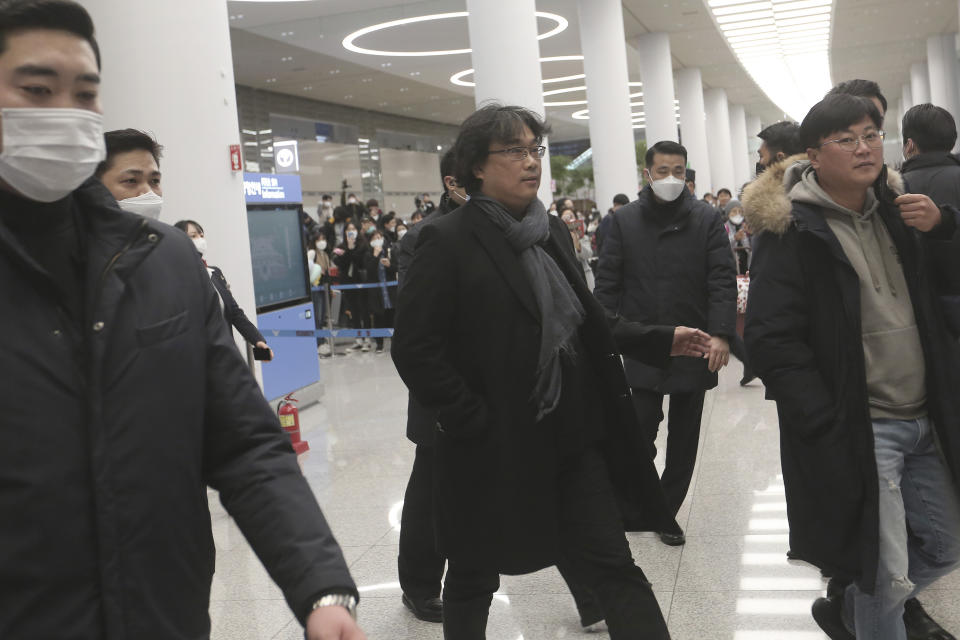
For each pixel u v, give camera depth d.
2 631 1.33
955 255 2.85
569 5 21.86
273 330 8.91
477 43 11.34
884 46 32.19
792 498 2.89
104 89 6.72
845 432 2.74
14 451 1.34
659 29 26.48
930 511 2.82
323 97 32.72
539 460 2.64
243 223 7.46
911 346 2.76
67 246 1.47
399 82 30.16
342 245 14.88
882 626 2.80
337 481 6.29
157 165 3.44
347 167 35.97
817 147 2.78
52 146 1.39
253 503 1.54
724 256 4.61
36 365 1.38
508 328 2.64
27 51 1.39
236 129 7.43
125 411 1.43
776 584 3.97
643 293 4.71
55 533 1.36
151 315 1.49
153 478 1.44
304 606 1.44
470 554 2.69
